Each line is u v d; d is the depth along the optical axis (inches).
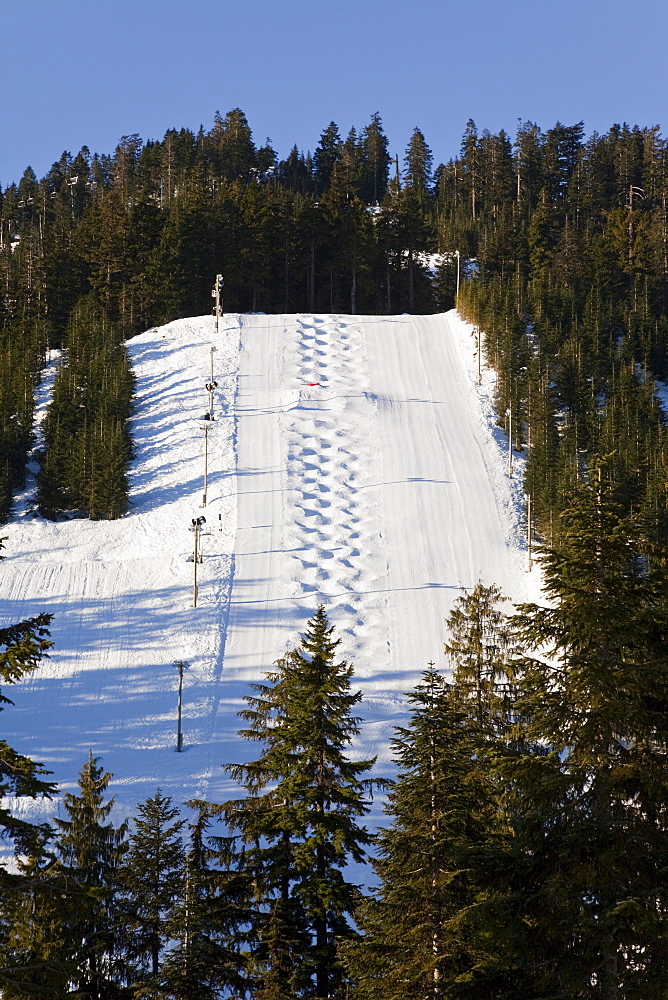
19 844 635.5
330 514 3750.0
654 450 3983.8
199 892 984.3
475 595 1332.4
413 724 847.7
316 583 3326.8
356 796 957.2
